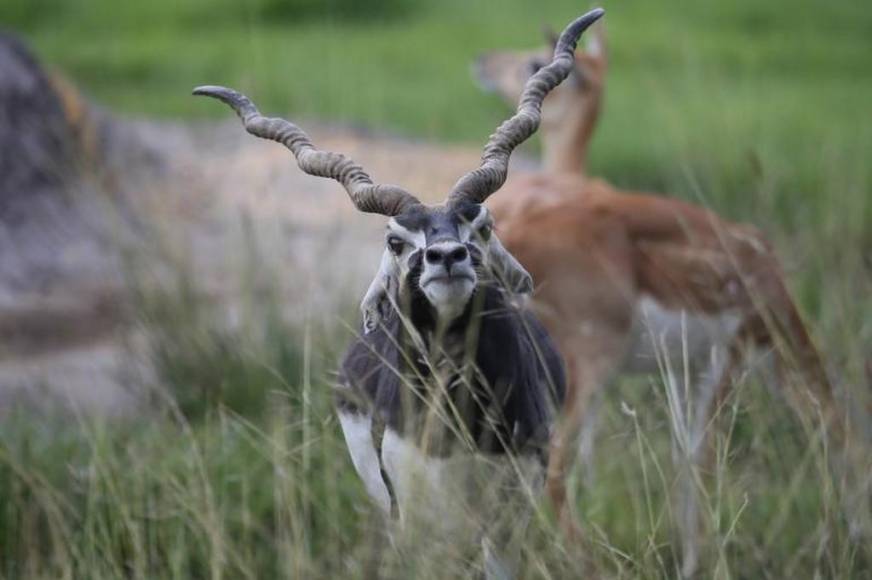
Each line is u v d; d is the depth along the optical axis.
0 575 20.27
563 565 17.94
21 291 31.39
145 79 52.19
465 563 17.14
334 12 61.53
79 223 33.69
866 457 19.94
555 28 58.06
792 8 62.12
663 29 58.09
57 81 37.41
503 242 23.06
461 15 61.22
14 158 33.91
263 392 24.47
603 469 21.77
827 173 36.97
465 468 16.83
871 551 18.45
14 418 23.56
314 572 18.97
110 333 29.61
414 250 15.84
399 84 50.62
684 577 18.95
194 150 39.19
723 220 24.36
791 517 20.28
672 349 23.23
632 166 41.09
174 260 29.14
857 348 22.83
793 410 21.52
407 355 16.70
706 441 21.89
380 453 17.31
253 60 52.09
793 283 26.86
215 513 19.64
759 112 46.41
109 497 20.48
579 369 22.61
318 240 32.28
